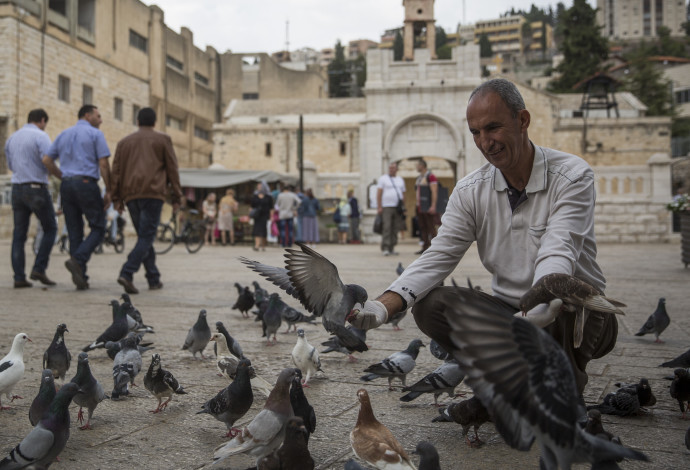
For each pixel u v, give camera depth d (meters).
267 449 2.90
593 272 3.26
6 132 35.50
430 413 3.95
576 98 59.22
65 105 40.50
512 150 3.18
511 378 1.85
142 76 51.16
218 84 73.88
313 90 80.12
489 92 3.14
